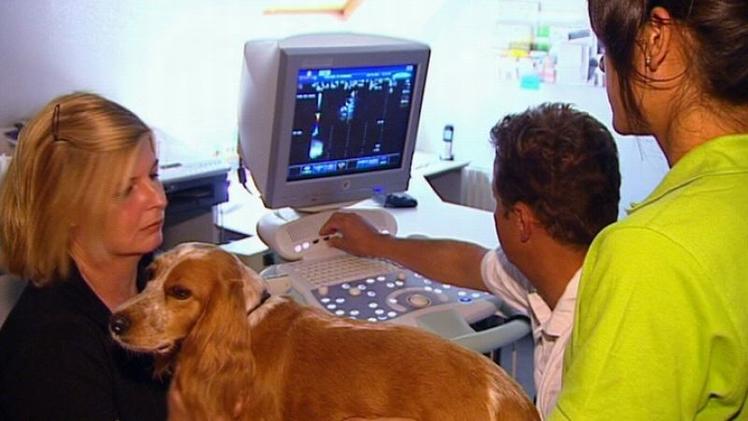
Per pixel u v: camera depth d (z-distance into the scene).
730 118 0.77
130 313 1.03
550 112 1.21
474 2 3.99
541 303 1.31
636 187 3.75
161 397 1.23
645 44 0.77
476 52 4.05
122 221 1.21
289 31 3.83
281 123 1.81
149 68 3.31
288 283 1.72
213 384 1.01
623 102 0.82
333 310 1.65
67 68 3.01
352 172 2.01
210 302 1.02
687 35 0.75
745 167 0.76
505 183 1.22
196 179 2.62
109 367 1.19
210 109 3.63
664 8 0.75
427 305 1.69
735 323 0.72
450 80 4.16
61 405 1.12
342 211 1.97
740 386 0.74
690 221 0.73
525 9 3.86
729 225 0.73
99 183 1.18
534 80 3.93
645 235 0.73
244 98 1.92
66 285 1.20
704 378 0.73
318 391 1.01
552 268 1.22
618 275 0.73
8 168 1.21
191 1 3.29
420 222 2.36
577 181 1.16
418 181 2.84
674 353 0.72
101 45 3.07
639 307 0.72
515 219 1.23
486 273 1.65
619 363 0.73
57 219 1.18
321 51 1.78
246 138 1.93
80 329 1.17
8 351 1.17
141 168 1.22
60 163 1.16
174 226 2.69
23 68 2.88
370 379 1.01
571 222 1.17
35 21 2.82
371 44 1.88
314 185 1.95
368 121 1.96
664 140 0.82
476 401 0.99
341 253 1.92
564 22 3.78
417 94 2.01
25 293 1.22
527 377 2.79
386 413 1.00
